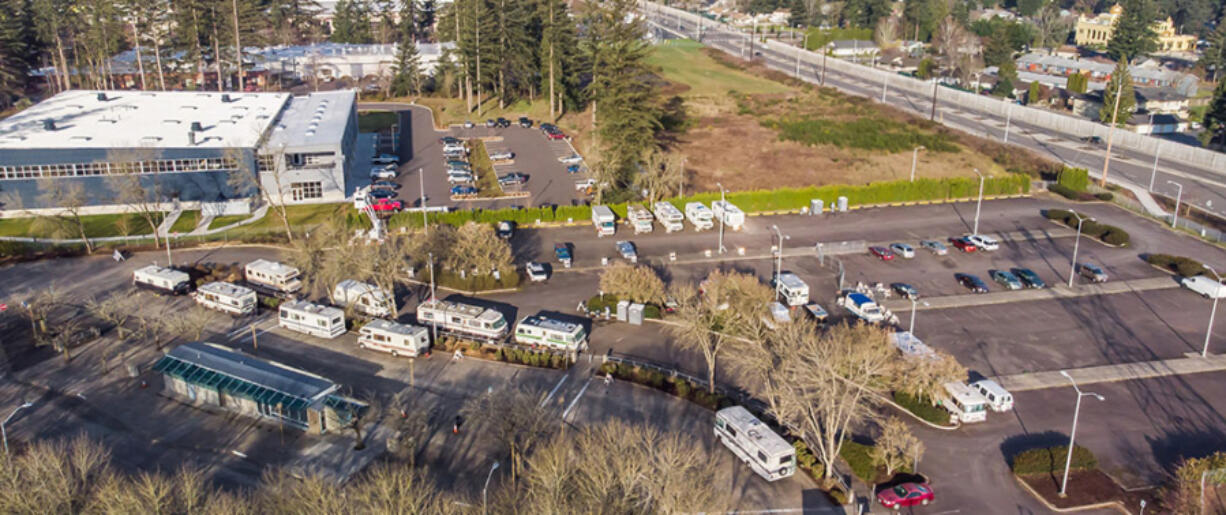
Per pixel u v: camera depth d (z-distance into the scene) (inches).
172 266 3624.5
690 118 6171.3
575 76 6353.3
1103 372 2859.3
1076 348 3024.1
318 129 4771.2
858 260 3821.4
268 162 4377.5
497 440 2466.8
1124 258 3850.9
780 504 2209.6
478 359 2962.6
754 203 4471.0
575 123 6171.3
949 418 2564.0
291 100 5669.3
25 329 3159.5
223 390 2652.6
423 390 2753.4
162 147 4237.2
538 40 6633.9
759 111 6348.4
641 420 2578.7
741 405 2623.0
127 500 1898.4
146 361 2930.6
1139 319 3250.5
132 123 4734.3
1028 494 2251.5
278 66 7568.9
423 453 2426.2
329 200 4510.3
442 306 3152.1
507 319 3233.3
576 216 4318.4
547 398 2689.5
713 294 3043.8
